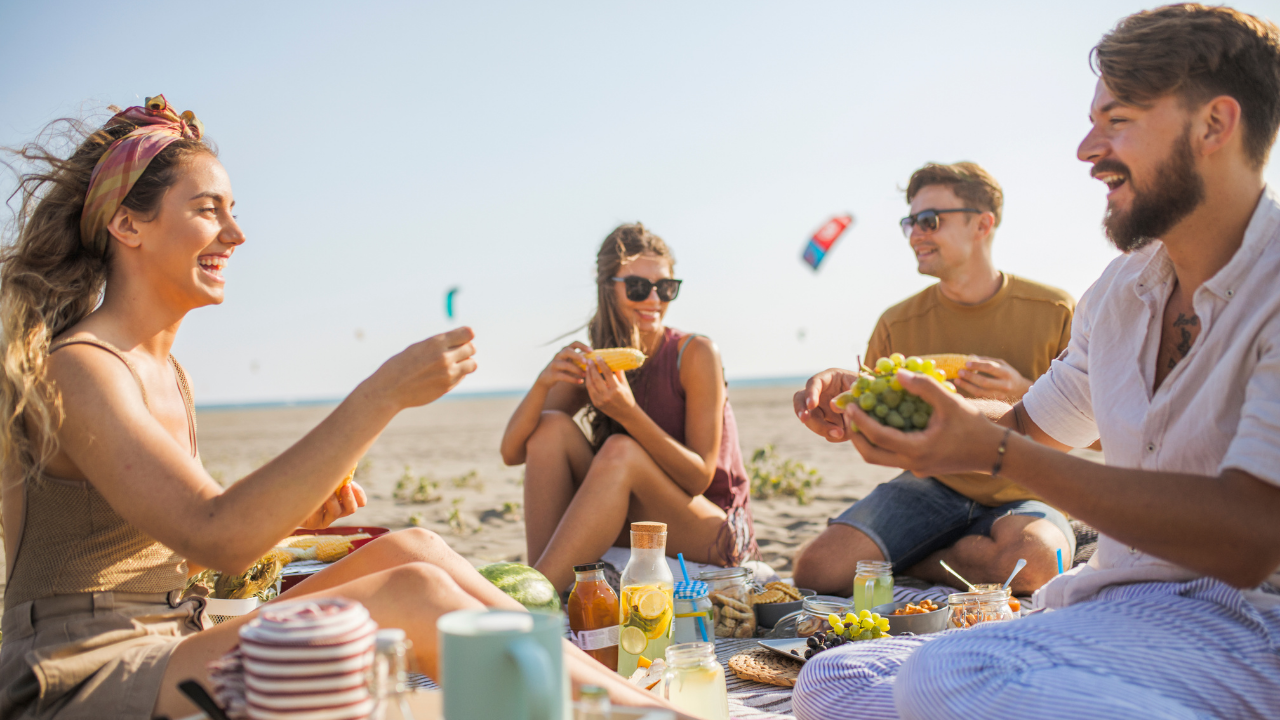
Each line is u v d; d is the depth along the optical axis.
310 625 1.48
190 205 2.28
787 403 38.28
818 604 3.46
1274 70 1.82
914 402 1.89
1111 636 1.78
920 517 4.36
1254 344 1.80
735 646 3.63
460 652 1.34
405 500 10.54
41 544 2.05
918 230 4.57
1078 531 4.54
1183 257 2.00
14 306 2.10
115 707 1.84
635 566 3.04
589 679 1.85
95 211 2.22
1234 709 1.73
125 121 2.38
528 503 4.45
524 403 4.59
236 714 1.58
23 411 2.03
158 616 2.13
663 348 4.80
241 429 36.78
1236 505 1.66
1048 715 1.64
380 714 1.52
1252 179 1.88
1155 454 1.98
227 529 1.89
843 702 2.21
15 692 1.88
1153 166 1.89
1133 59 1.86
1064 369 2.54
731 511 4.62
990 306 4.59
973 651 1.84
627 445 4.19
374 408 2.02
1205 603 1.84
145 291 2.30
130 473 1.94
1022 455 1.78
